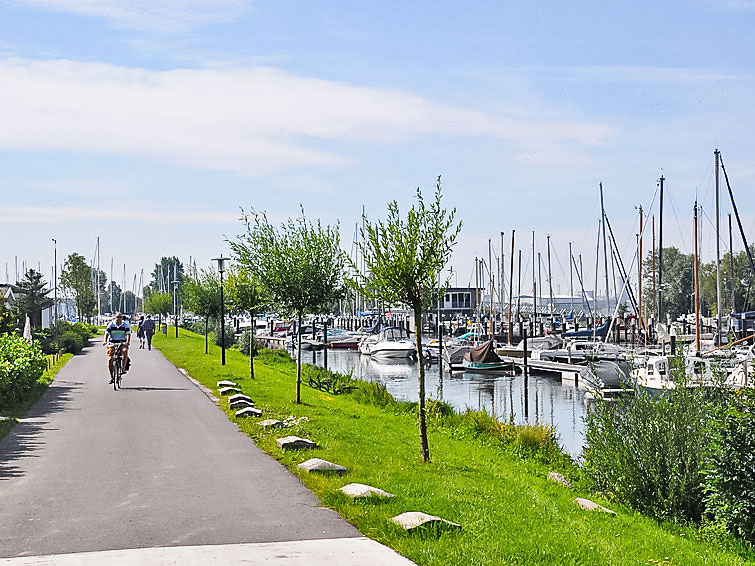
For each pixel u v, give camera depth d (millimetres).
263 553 8023
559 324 105312
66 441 14961
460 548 8281
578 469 18422
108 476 11812
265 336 91000
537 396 44500
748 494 11844
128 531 8867
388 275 14297
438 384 52875
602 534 10141
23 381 20812
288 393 27031
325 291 25625
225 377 29234
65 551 8094
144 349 50062
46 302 59594
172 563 7668
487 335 87438
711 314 97062
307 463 12336
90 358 40531
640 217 77062
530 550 8500
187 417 18375
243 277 34375
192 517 9492
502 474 15648
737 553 11055
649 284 108438
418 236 14336
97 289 123688
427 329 102438
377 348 73625
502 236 89438
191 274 63531
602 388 16828
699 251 64938
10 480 11531
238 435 15781
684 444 13805
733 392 12945
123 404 20781
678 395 14258
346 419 21812
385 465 13484
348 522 9281
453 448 19781
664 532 11586
